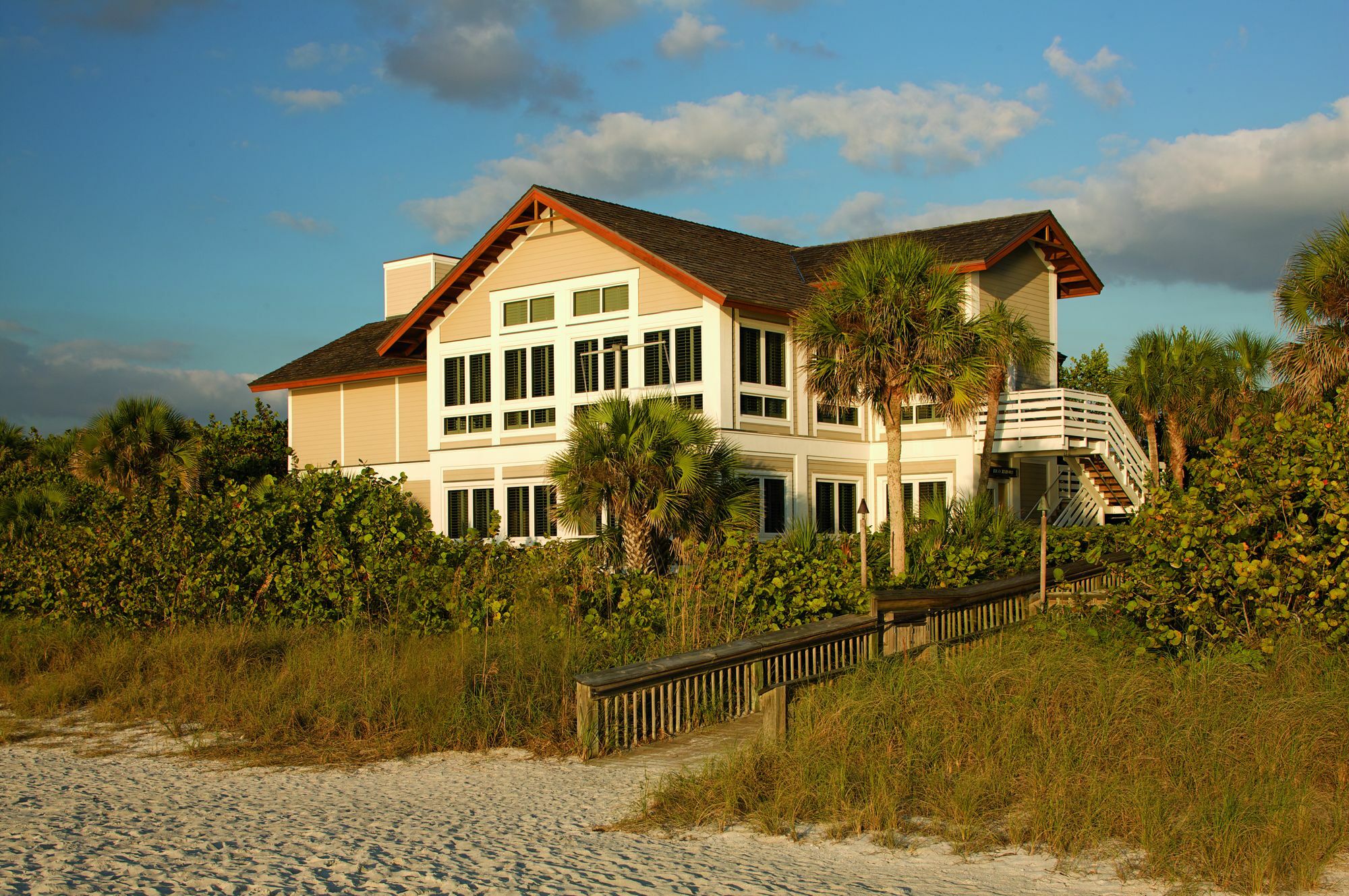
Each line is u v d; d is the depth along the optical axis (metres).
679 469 20.81
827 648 13.97
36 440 36.88
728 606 15.38
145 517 19.52
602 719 11.23
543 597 15.58
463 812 8.89
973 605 16.08
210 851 7.56
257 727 12.19
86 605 19.11
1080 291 33.03
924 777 8.74
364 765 10.91
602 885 6.73
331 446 36.28
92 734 12.62
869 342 19.39
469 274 30.31
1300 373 20.22
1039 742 9.18
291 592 18.39
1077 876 7.00
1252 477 12.90
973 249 28.03
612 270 27.75
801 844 7.79
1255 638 12.07
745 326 26.72
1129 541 13.35
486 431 30.00
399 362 34.88
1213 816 7.43
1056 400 27.39
